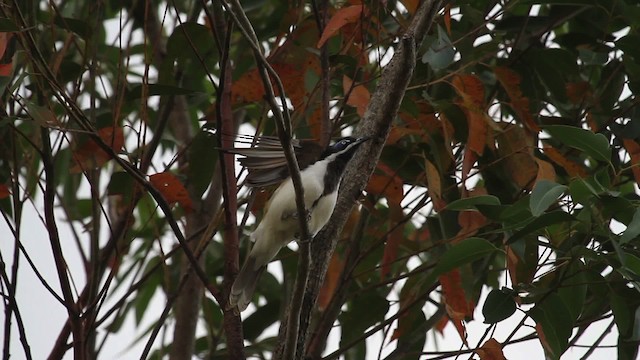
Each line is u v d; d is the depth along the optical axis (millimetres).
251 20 12695
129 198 10117
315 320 10922
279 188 9133
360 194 8977
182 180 11398
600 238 9516
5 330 8938
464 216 9867
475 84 9906
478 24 10922
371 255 11391
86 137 11094
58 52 10836
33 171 10781
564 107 11094
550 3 10609
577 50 11438
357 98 9422
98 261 9602
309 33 10602
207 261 13039
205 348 12586
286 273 11586
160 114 11438
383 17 10805
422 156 10109
